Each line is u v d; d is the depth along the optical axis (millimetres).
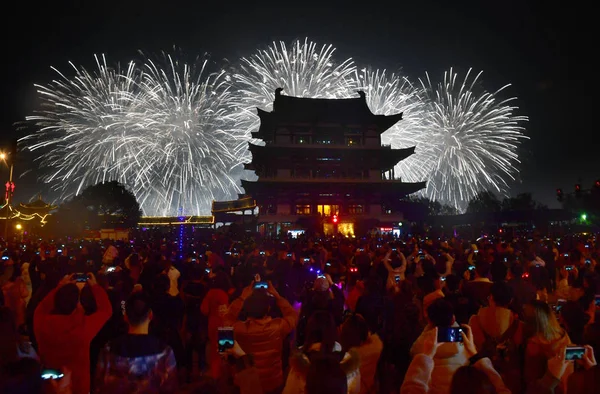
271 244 19703
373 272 10141
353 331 6238
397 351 8102
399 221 74062
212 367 8742
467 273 12586
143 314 5562
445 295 8992
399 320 8461
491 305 7285
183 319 10898
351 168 77125
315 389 3646
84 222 80000
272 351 6570
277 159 75375
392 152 75688
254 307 6531
